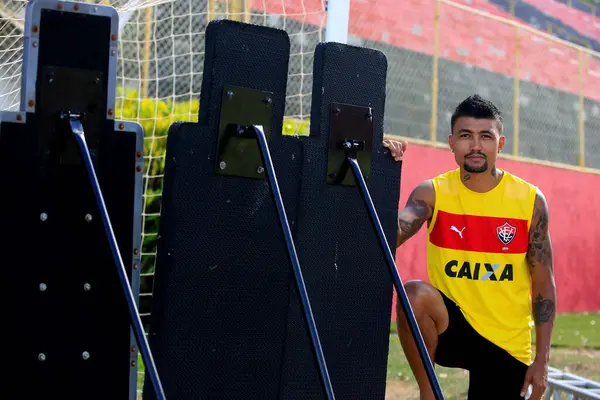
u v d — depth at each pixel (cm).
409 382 492
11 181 205
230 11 616
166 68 621
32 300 209
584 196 951
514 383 273
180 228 219
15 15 457
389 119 795
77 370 213
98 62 210
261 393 232
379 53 245
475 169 266
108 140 212
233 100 222
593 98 985
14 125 204
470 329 266
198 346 222
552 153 938
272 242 231
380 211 248
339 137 239
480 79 874
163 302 218
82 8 208
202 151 220
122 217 215
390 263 219
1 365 206
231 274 226
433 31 834
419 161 801
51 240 210
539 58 931
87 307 213
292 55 650
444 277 270
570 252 930
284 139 231
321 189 238
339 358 244
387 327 251
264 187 229
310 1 617
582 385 360
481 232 268
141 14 612
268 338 232
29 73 204
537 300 276
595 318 875
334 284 242
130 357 218
